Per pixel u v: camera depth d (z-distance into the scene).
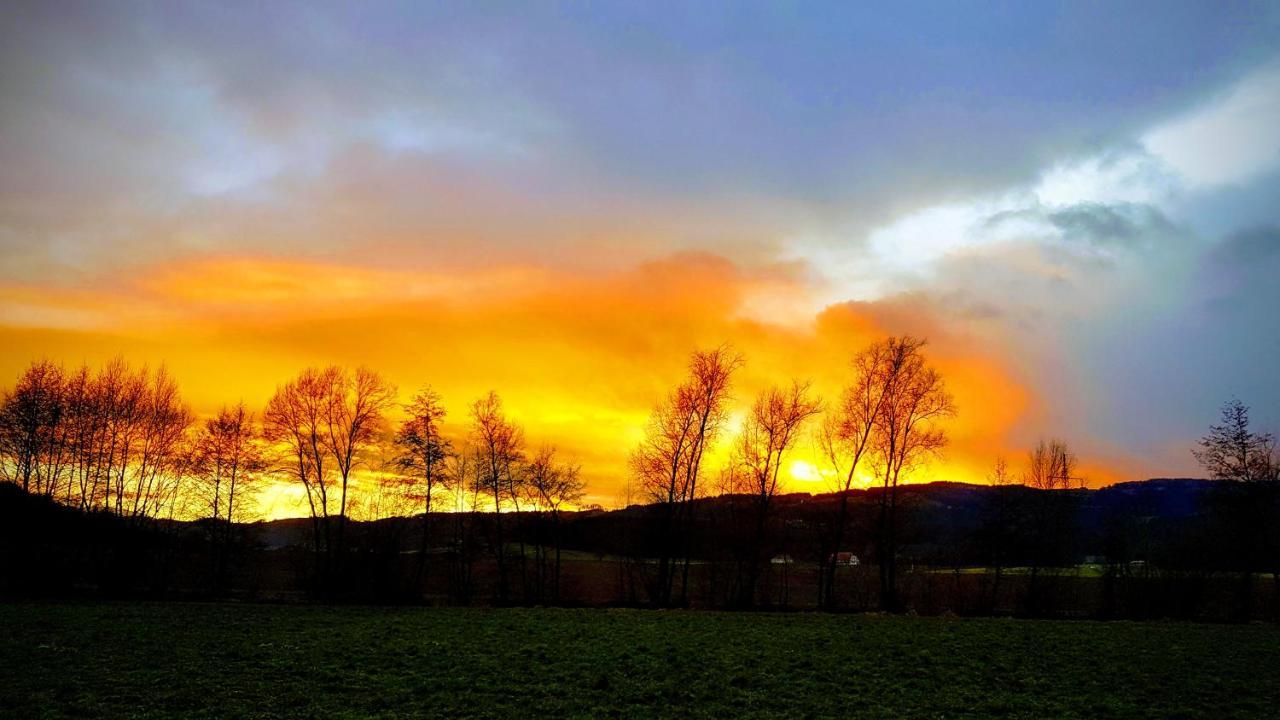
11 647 32.25
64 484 71.38
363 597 66.19
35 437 69.25
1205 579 67.00
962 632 42.91
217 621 43.09
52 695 24.27
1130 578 69.75
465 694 25.33
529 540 78.12
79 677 26.83
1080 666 32.22
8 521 68.94
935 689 27.39
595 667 29.89
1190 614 66.44
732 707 24.41
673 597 80.38
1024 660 33.38
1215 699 26.88
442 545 75.25
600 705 24.20
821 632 41.72
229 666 29.19
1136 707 25.42
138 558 73.19
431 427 70.75
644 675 28.64
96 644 33.47
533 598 72.44
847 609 63.38
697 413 68.62
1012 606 72.19
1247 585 66.06
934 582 74.88
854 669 30.53
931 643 37.91
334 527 69.94
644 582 72.94
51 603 53.06
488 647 34.31
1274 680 30.08
